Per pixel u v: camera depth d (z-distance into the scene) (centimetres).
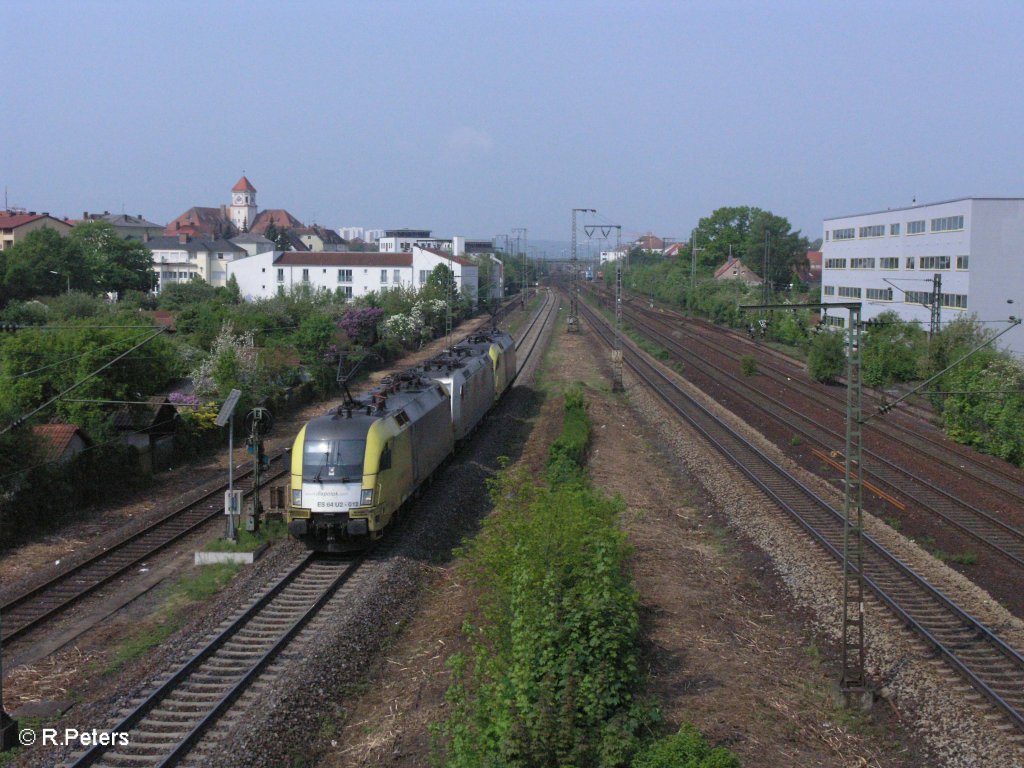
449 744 1145
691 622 1686
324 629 1594
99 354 3025
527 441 3634
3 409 2423
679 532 2380
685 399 4669
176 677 1377
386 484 2086
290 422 4094
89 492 2667
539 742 1052
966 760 1224
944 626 1680
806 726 1320
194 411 3484
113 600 1836
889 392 4766
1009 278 5034
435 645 1569
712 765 1018
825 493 2716
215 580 1927
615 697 1218
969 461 3241
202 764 1137
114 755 1173
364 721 1317
